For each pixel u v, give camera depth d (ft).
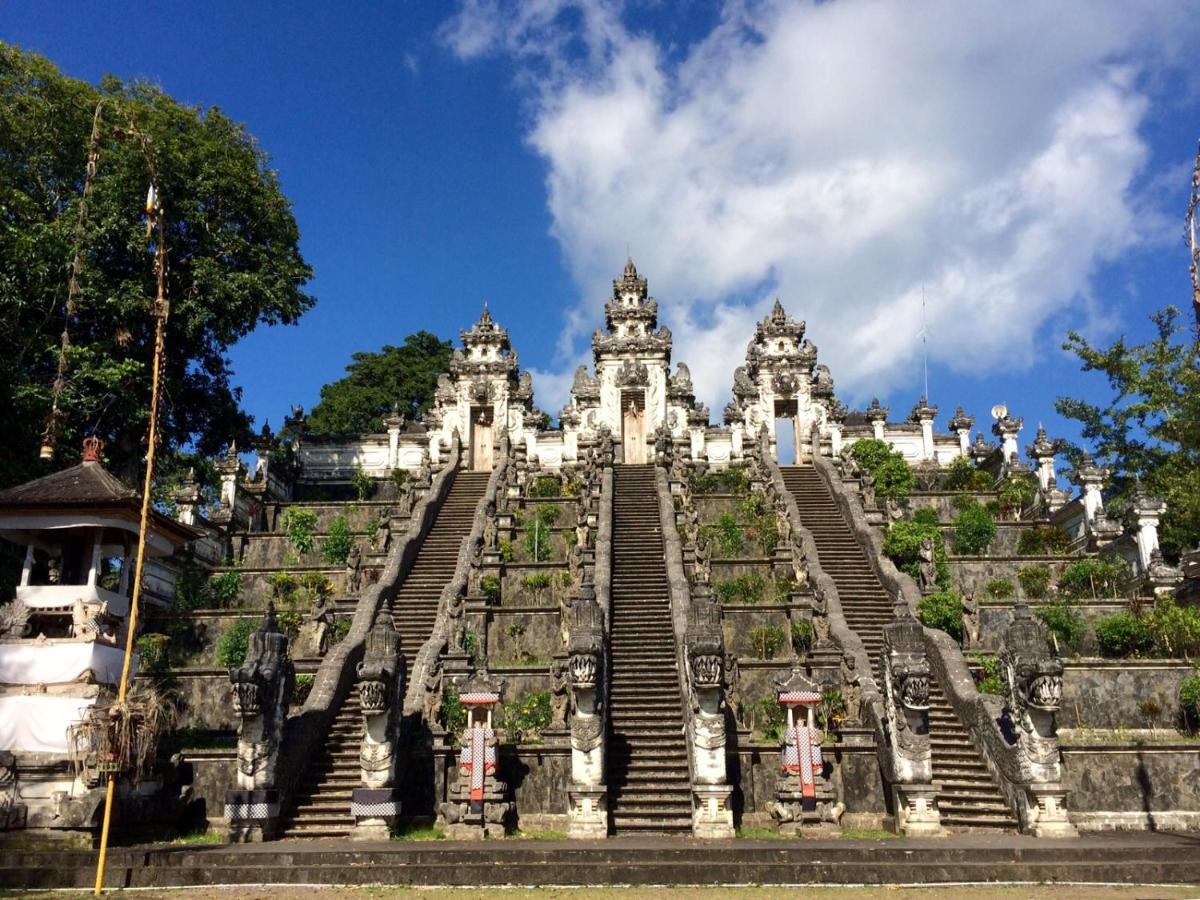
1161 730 66.64
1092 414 119.34
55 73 93.91
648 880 42.98
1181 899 37.63
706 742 53.57
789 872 43.06
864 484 106.52
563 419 143.23
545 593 87.61
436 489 115.44
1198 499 92.07
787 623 79.66
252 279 105.40
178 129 107.86
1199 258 43.91
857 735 58.08
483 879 43.04
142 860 44.73
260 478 127.24
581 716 54.39
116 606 57.82
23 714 51.26
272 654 55.16
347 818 54.29
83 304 91.09
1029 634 54.75
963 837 50.78
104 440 96.32
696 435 142.72
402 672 57.67
